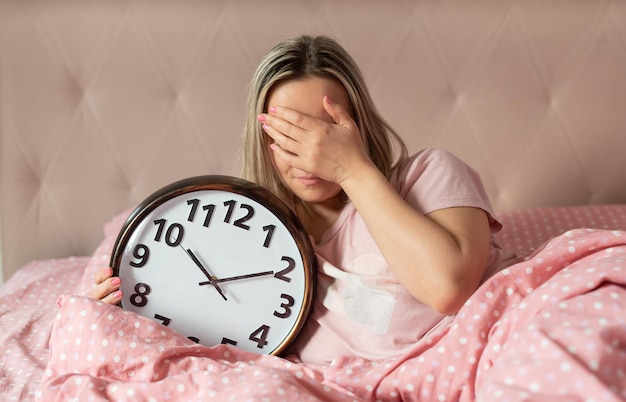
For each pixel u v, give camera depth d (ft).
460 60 5.78
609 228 5.01
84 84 5.98
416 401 2.97
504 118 5.81
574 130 5.78
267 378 2.67
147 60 5.93
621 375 2.29
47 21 5.94
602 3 5.65
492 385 2.40
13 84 5.99
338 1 5.81
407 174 3.62
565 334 2.43
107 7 5.91
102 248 5.17
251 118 3.65
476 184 3.67
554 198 5.88
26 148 6.06
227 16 5.87
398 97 5.84
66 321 3.23
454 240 3.17
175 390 2.81
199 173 6.02
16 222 6.15
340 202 3.78
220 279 3.51
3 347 4.21
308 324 3.59
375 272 3.42
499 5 5.72
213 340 3.49
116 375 3.06
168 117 5.98
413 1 5.78
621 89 5.72
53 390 2.97
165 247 3.53
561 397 2.22
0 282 6.21
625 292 2.65
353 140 3.32
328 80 3.49
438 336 3.10
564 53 5.71
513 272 3.10
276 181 3.79
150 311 3.50
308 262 3.46
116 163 6.04
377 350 3.35
